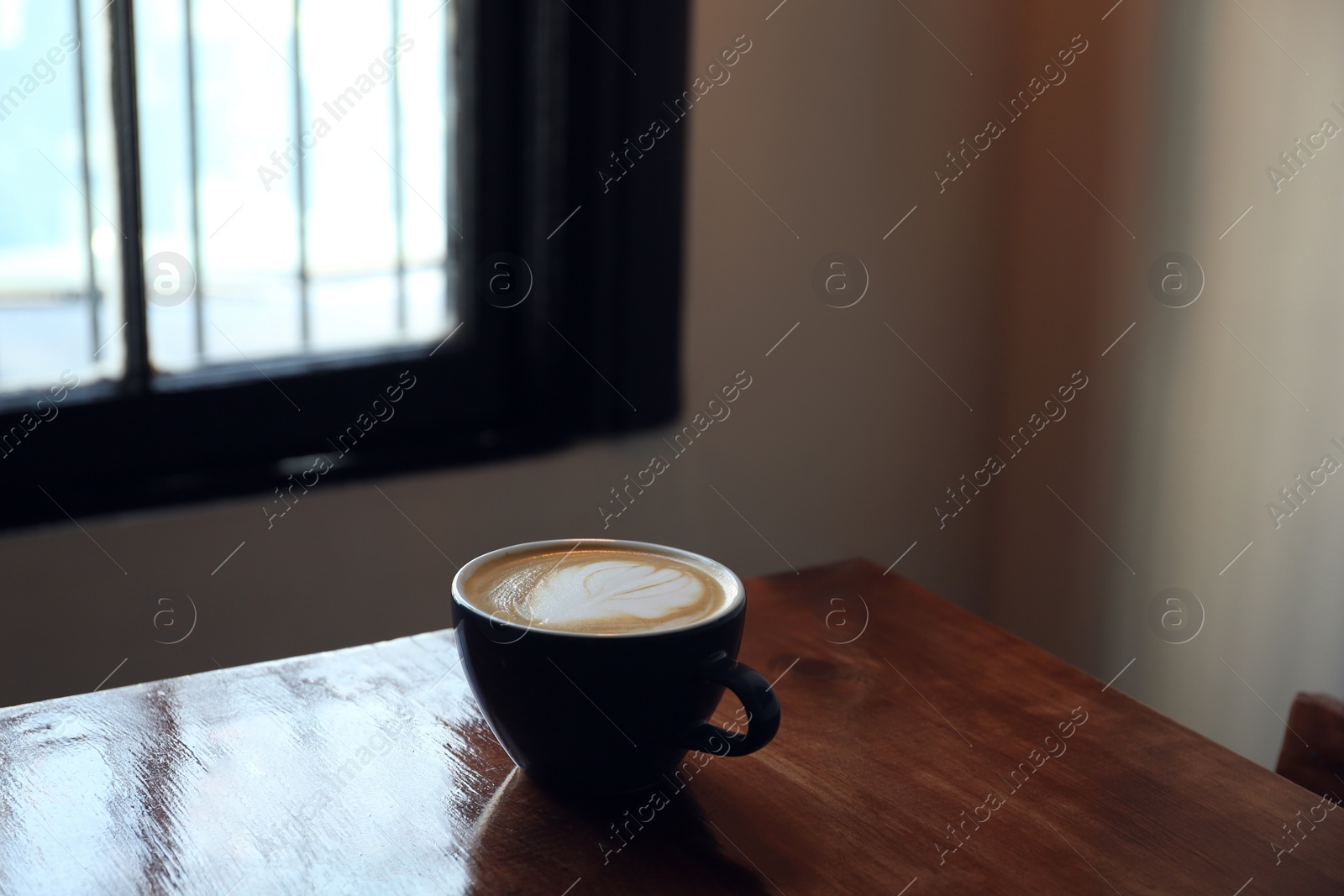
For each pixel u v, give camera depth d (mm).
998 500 1762
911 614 797
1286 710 1311
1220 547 1386
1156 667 1493
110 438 1160
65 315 1162
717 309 1449
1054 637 1671
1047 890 500
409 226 1351
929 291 1630
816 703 667
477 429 1394
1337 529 1227
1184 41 1376
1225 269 1351
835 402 1579
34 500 1113
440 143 1348
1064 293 1602
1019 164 1661
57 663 1125
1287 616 1297
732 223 1436
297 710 631
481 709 555
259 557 1218
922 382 1653
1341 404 1209
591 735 524
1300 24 1231
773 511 1555
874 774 590
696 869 502
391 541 1292
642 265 1374
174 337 1216
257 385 1235
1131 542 1519
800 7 1427
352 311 1337
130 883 475
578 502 1404
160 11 1151
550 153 1353
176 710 624
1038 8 1604
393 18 1290
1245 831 553
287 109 1248
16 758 565
